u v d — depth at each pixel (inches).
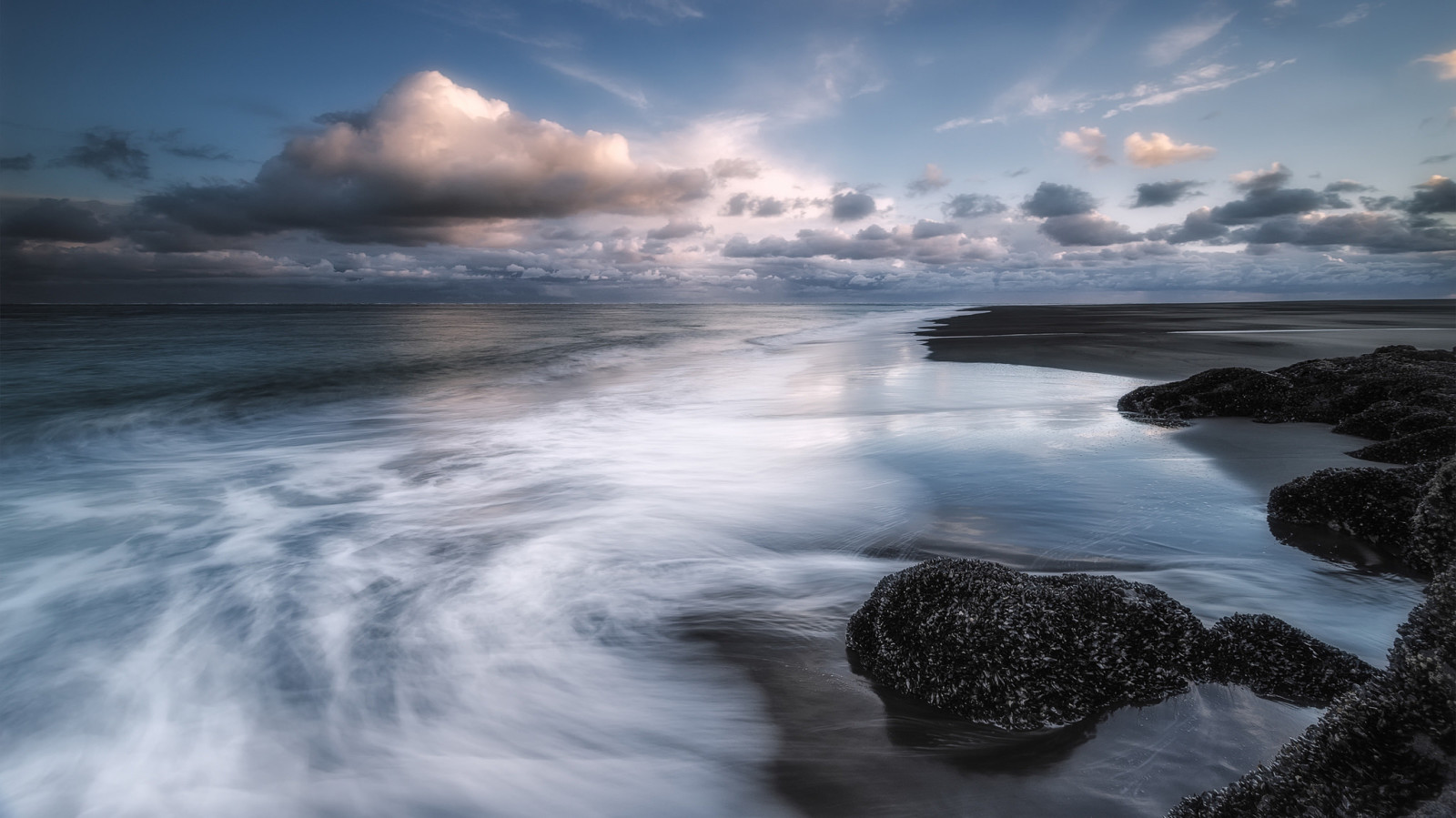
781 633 178.1
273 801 128.3
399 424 528.1
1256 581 194.4
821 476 332.5
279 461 411.5
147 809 128.3
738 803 122.0
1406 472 217.6
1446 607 87.5
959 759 124.6
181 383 730.8
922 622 145.2
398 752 140.3
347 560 246.1
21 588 225.6
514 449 433.1
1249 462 319.0
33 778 136.2
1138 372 687.1
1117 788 113.3
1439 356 553.6
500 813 123.3
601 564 235.1
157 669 174.6
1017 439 385.1
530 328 1988.2
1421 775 82.8
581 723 145.9
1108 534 235.3
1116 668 130.4
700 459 386.9
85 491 346.3
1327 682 127.6
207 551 258.2
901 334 1457.9
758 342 1331.2
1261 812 92.5
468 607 204.2
